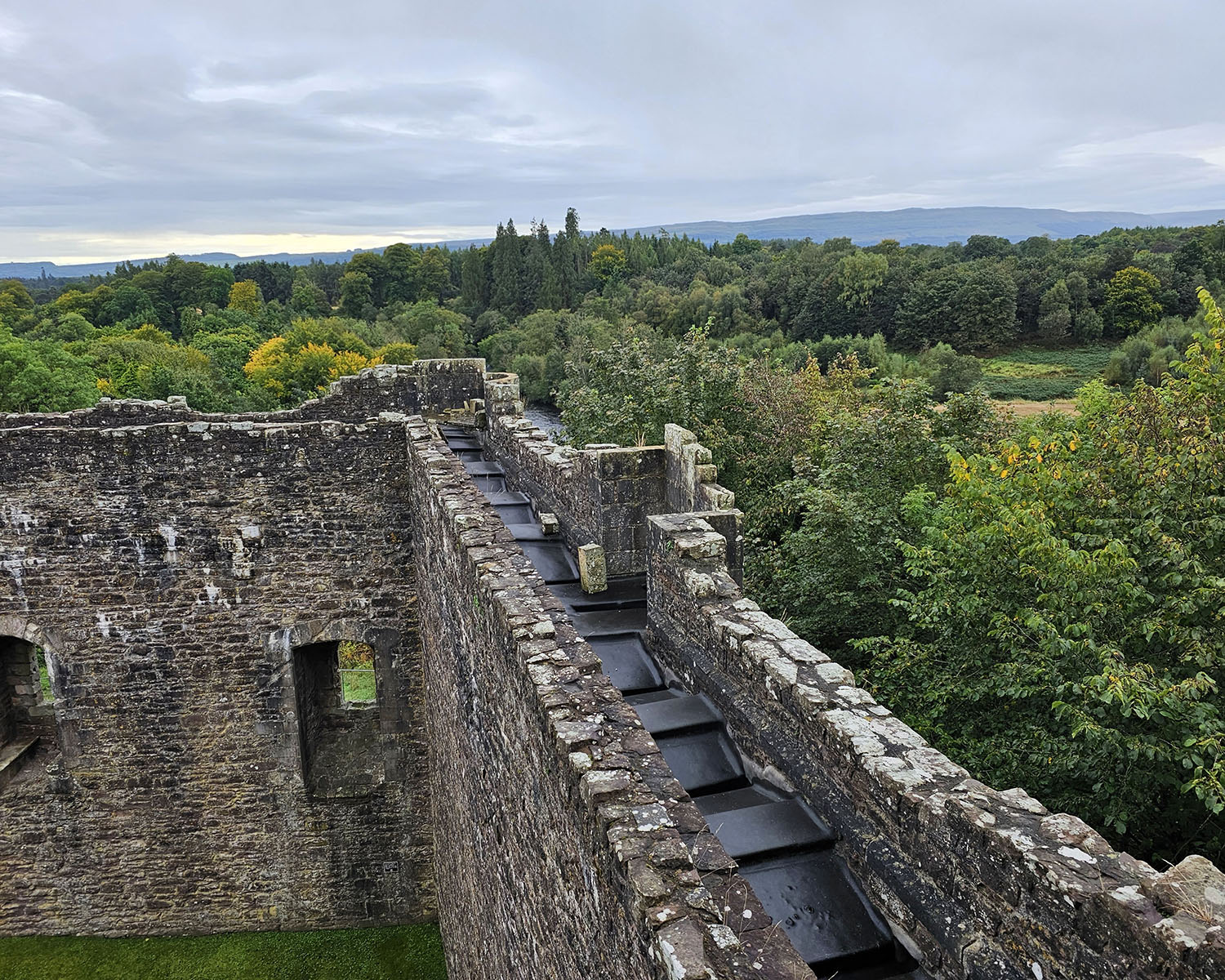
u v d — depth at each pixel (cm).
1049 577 1004
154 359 6519
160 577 1447
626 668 892
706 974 367
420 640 1505
